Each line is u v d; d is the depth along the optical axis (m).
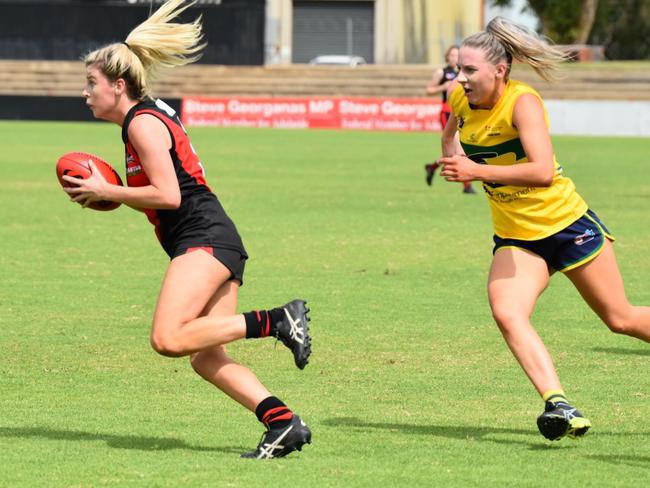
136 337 31.08
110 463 19.78
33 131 136.00
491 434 22.19
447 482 18.88
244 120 159.38
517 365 28.22
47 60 171.75
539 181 20.59
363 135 142.75
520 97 20.95
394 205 66.31
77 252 46.91
